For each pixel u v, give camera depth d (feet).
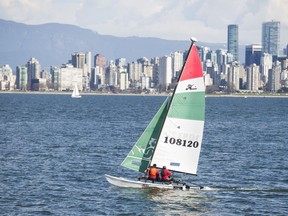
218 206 434.71
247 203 446.60
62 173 562.25
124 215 408.67
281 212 423.64
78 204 433.89
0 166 599.98
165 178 466.70
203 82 458.91
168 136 461.78
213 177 557.33
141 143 465.47
